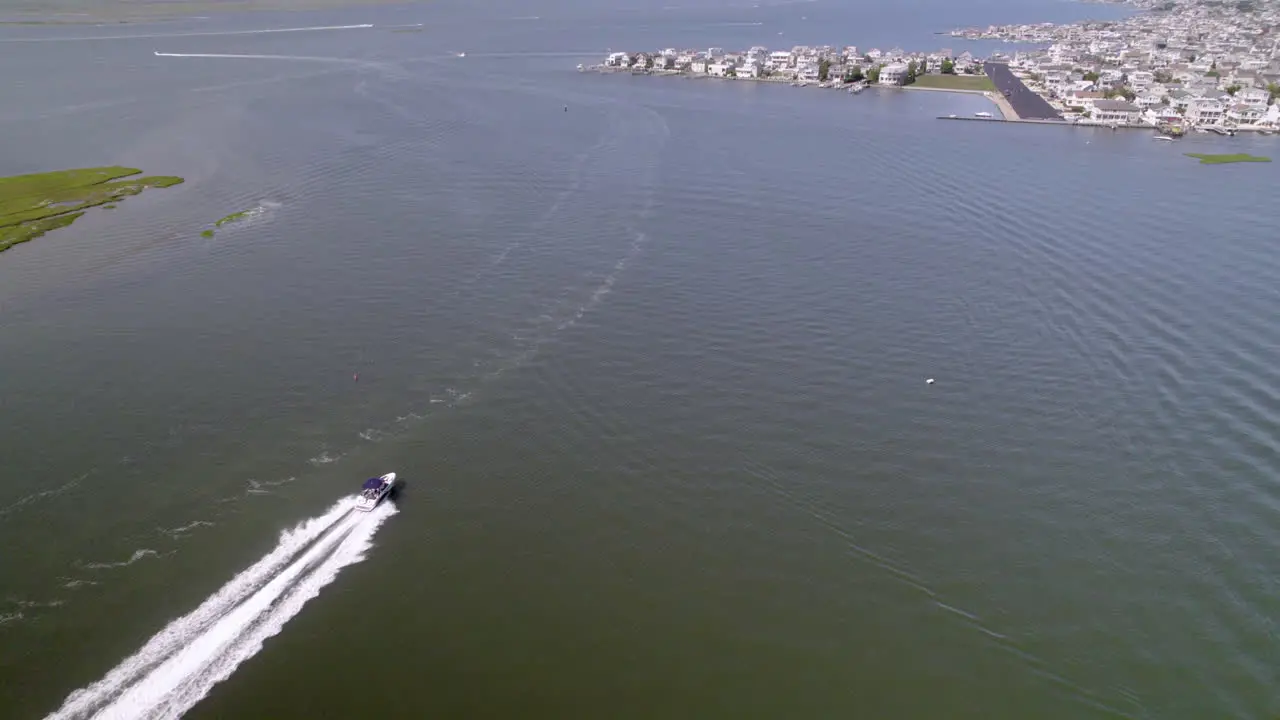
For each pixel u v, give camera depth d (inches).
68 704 2474.2
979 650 2733.8
